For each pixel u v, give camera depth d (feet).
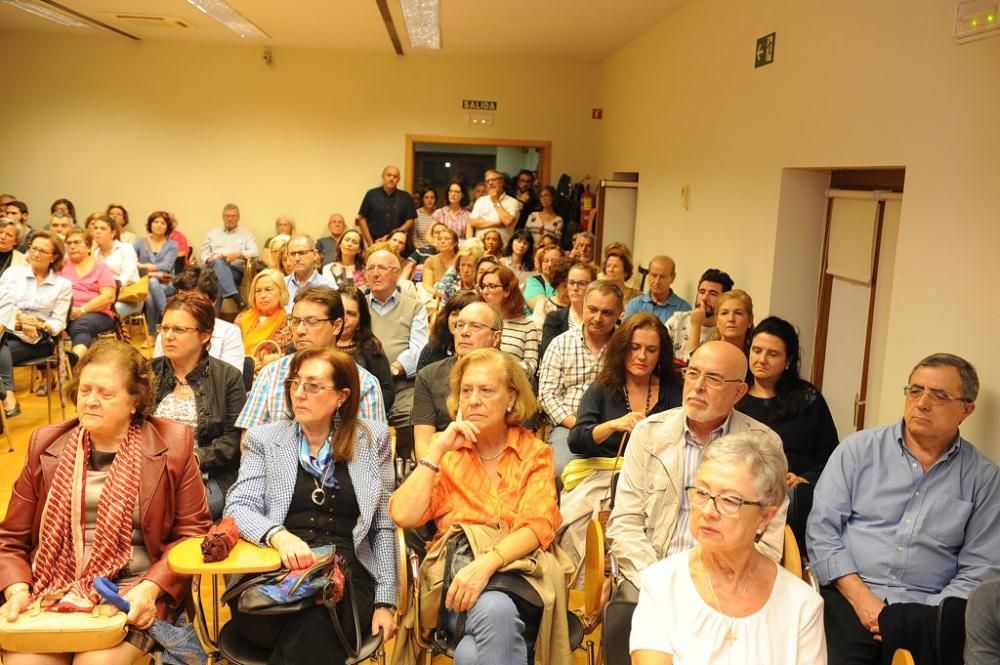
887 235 13.55
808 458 10.59
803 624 6.16
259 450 8.51
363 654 7.67
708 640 6.15
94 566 7.54
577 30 26.99
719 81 19.62
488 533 8.13
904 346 11.61
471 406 8.42
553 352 12.84
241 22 28.25
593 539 8.26
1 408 17.03
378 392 10.50
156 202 35.14
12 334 18.45
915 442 8.62
